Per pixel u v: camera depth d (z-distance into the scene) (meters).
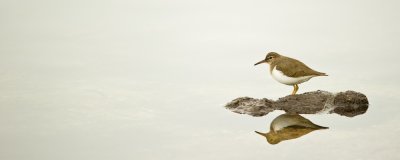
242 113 16.33
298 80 16.98
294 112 16.31
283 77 17.14
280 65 17.20
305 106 16.48
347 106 16.41
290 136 14.71
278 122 15.63
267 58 17.88
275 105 16.61
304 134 14.80
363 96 16.47
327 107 16.42
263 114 16.22
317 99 16.67
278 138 14.59
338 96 16.56
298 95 16.92
